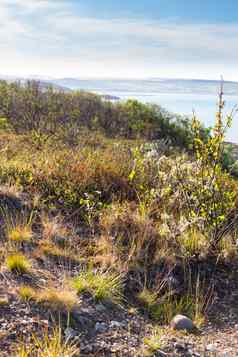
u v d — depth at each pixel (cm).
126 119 1691
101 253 442
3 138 954
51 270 389
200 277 445
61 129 1177
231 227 546
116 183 622
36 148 844
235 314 390
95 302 354
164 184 575
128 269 422
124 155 734
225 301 412
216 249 491
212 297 414
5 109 1352
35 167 614
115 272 409
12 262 370
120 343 310
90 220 502
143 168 638
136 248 455
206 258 474
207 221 498
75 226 497
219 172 517
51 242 437
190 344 328
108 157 706
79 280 366
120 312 355
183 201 534
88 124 1548
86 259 425
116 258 429
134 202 573
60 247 438
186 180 530
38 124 1267
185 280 434
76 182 597
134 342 315
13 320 304
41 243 432
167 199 562
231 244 495
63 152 713
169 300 396
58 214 509
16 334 290
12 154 743
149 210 529
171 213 535
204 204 499
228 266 471
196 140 525
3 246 408
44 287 349
